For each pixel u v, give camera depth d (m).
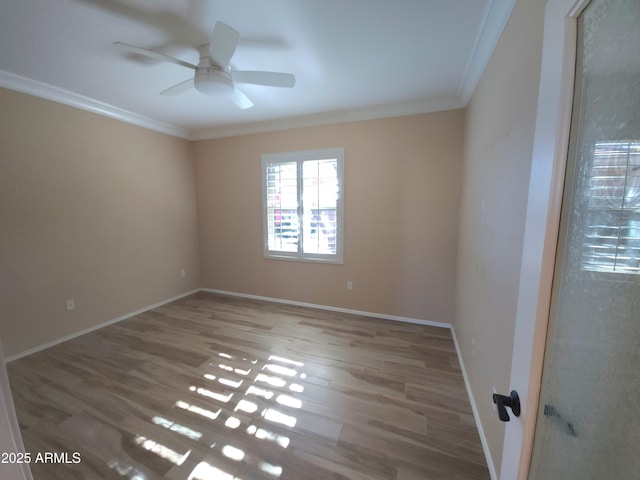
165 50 1.88
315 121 3.21
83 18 1.54
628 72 0.43
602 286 0.47
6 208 2.28
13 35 1.68
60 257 2.63
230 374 2.15
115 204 3.10
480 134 1.92
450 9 1.46
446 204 2.84
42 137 2.46
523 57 1.12
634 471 0.41
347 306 3.42
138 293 3.40
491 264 1.50
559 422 0.56
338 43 1.78
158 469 1.37
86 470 1.36
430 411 1.75
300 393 1.93
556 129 0.53
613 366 0.45
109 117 2.99
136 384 2.03
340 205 3.25
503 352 1.25
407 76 2.21
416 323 3.10
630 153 0.43
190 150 4.06
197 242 4.26
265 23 1.58
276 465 1.39
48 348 2.54
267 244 3.75
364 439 1.54
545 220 0.56
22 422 1.67
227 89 1.89
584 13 0.48
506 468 0.70
